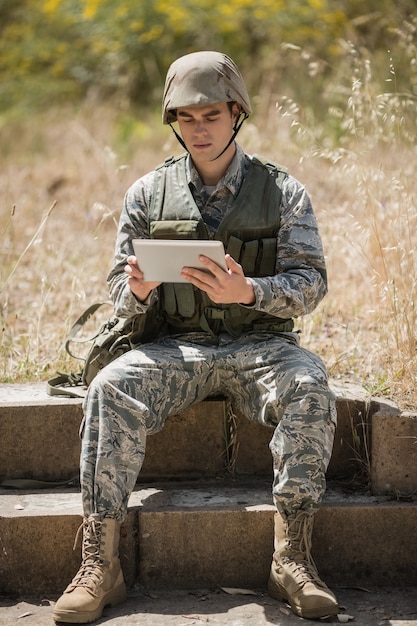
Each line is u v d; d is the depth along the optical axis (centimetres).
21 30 2898
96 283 1224
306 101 1920
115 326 824
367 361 941
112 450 726
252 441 831
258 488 810
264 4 2481
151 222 789
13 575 761
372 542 768
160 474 831
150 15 2611
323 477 722
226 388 794
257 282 739
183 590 759
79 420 823
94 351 822
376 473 790
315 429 717
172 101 762
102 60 2619
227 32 2464
